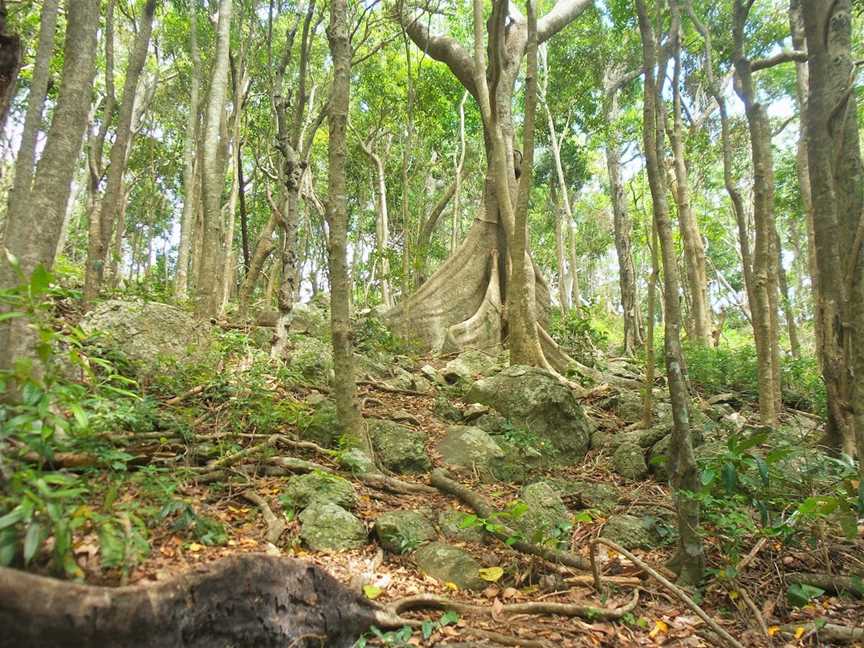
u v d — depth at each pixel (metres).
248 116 17.58
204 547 3.46
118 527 2.81
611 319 28.36
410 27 14.27
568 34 19.33
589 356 12.36
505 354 11.20
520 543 4.33
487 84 12.85
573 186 24.19
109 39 10.20
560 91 20.61
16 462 2.72
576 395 9.28
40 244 3.91
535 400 6.97
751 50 15.95
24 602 2.02
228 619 2.67
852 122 5.29
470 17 19.92
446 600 3.63
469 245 12.99
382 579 3.82
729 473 4.00
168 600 2.43
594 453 7.09
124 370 5.58
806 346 24.08
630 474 6.40
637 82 20.92
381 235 20.75
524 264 8.98
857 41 12.67
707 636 3.62
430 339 12.23
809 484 4.77
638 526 4.87
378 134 22.20
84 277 7.94
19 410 2.43
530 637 3.40
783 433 6.49
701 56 16.58
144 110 16.52
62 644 2.10
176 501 3.51
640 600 4.01
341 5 5.50
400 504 5.00
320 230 27.22
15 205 3.97
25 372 2.47
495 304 12.27
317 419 5.62
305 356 7.79
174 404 5.35
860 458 4.09
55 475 2.42
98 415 3.66
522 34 13.27
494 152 11.58
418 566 4.10
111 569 2.69
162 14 15.30
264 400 5.47
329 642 3.05
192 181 13.87
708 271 26.92
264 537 3.90
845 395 6.17
